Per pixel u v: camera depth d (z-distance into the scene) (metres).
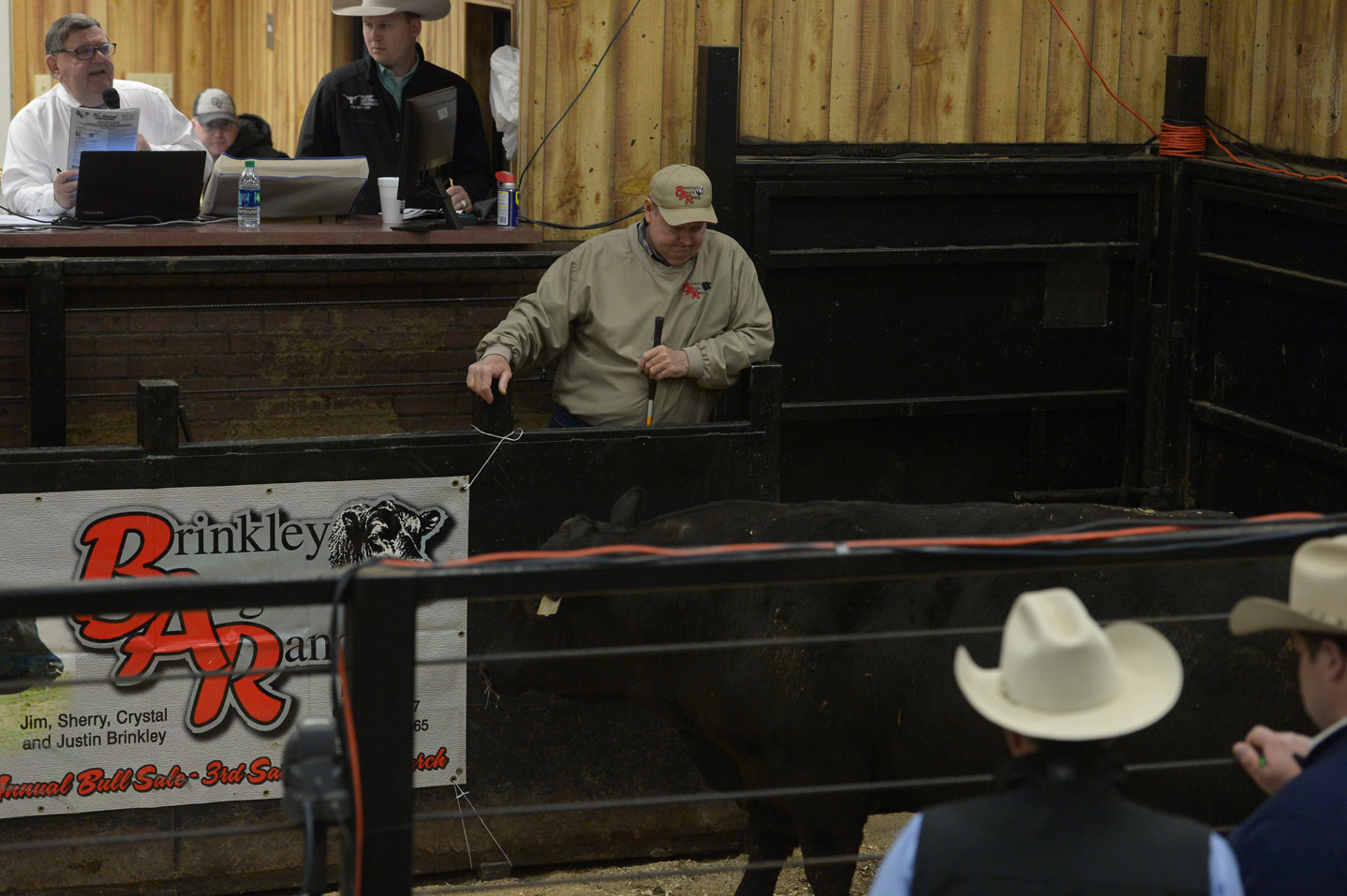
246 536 8.12
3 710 7.88
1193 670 5.63
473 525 8.49
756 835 7.66
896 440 10.92
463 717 8.66
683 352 8.70
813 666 6.76
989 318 10.96
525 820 8.93
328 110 11.52
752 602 6.93
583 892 8.80
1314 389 10.08
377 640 3.37
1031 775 3.09
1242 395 10.76
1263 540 3.85
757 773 7.21
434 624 8.49
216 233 8.95
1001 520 6.61
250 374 9.38
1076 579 6.06
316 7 16.09
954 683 6.32
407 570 3.40
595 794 9.02
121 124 9.41
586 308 8.80
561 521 8.62
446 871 8.90
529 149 9.91
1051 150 10.97
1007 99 10.82
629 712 8.97
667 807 9.15
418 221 9.71
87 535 7.87
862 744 6.78
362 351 9.59
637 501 7.79
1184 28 11.07
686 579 3.52
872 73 10.48
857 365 10.71
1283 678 5.50
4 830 8.03
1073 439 11.33
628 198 10.15
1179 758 5.66
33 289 8.14
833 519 6.95
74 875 8.19
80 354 9.03
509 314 8.80
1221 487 11.05
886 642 6.57
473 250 9.59
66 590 3.19
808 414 10.50
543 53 9.82
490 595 3.41
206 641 8.12
